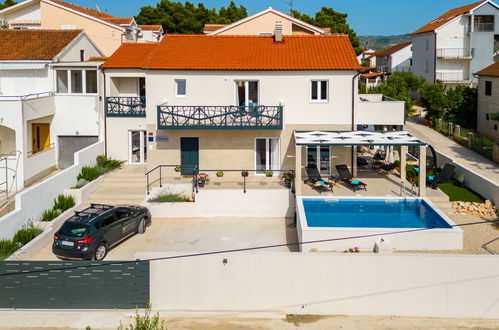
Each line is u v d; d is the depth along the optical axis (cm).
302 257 1733
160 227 2502
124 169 3183
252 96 2978
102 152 3312
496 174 3188
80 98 3306
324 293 1741
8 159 2955
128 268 1750
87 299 1766
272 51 3098
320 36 3253
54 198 2620
